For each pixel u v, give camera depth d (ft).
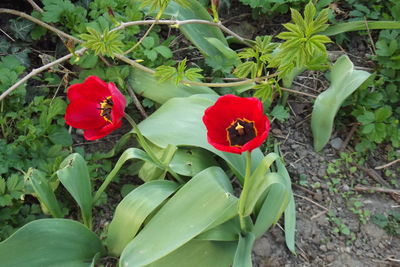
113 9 3.51
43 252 2.44
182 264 2.58
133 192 2.63
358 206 3.10
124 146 3.26
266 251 2.89
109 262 2.77
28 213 2.94
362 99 3.37
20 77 3.37
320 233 2.98
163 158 2.73
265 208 2.66
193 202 2.50
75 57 3.17
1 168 2.91
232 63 3.38
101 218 3.01
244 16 3.90
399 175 3.27
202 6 3.46
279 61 2.57
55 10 3.34
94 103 2.29
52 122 3.29
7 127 3.15
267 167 2.42
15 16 3.53
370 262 2.89
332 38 3.80
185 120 2.89
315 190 3.18
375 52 3.53
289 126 3.44
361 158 3.31
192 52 3.68
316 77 3.64
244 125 2.06
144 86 3.28
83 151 3.18
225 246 2.63
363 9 3.73
